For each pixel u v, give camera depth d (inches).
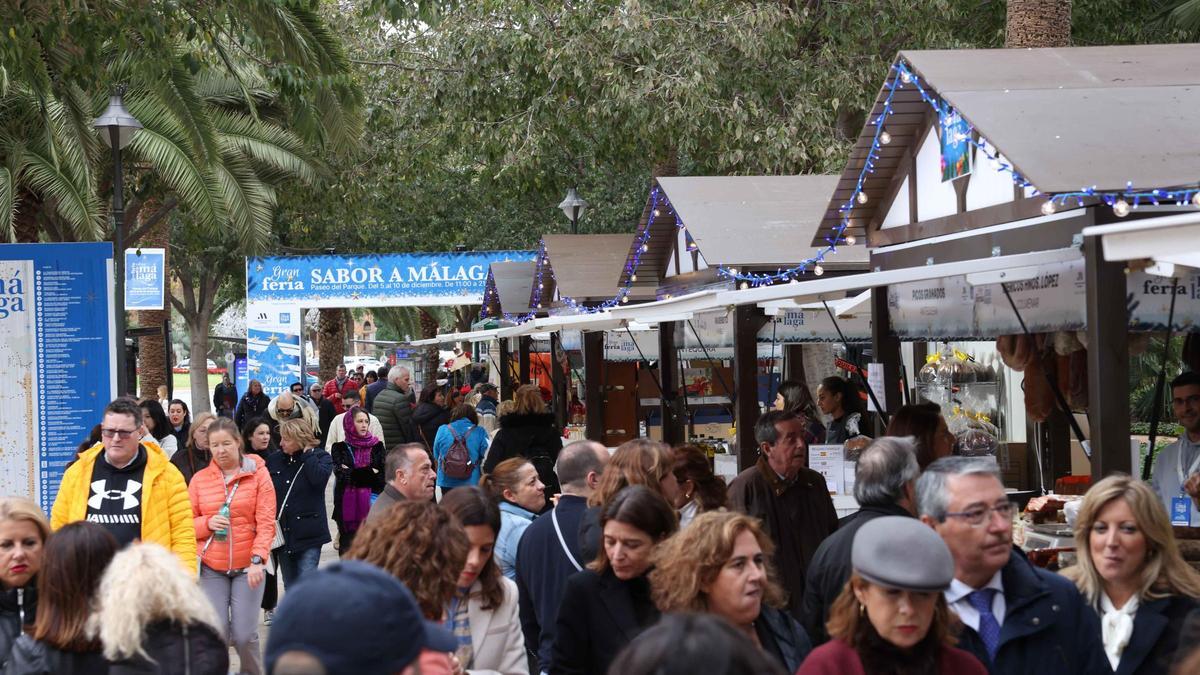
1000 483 163.2
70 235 908.0
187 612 170.2
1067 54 295.3
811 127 761.0
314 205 1123.3
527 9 770.8
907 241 336.2
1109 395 226.1
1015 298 286.7
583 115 793.6
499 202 1064.2
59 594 178.4
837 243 371.2
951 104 258.5
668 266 557.0
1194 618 144.0
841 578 190.5
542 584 227.1
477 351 1309.1
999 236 281.1
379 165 988.6
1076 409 320.8
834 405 408.5
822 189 495.8
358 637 88.4
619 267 671.1
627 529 183.6
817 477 277.3
